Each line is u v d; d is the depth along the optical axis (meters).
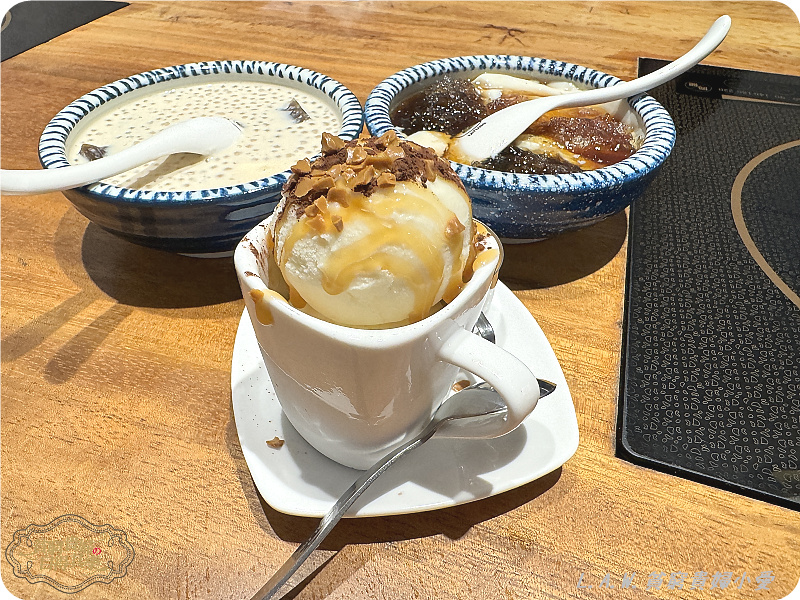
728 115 0.99
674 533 0.46
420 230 0.37
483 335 0.57
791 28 1.30
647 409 0.54
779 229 0.76
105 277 0.72
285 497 0.45
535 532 0.46
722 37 0.89
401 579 0.44
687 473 0.49
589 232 0.79
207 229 0.63
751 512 0.47
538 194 0.61
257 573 0.44
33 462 0.51
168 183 0.70
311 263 0.38
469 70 0.89
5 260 0.75
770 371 0.57
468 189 0.62
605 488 0.49
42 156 0.68
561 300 0.68
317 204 0.37
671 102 1.03
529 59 0.90
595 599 0.42
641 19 1.36
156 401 0.57
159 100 0.89
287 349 0.39
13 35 1.29
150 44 1.24
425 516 0.47
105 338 0.64
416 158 0.41
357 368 0.37
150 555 0.45
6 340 0.64
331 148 0.41
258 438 0.49
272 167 0.72
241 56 1.19
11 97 1.05
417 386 0.41
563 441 0.49
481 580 0.44
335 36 1.28
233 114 0.84
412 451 0.49
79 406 0.56
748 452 0.51
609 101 0.79
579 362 0.60
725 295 0.66
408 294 0.38
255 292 0.38
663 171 0.87
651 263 0.71
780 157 0.89
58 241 0.78
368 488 0.46
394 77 0.83
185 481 0.50
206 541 0.46
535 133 0.79
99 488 0.49
